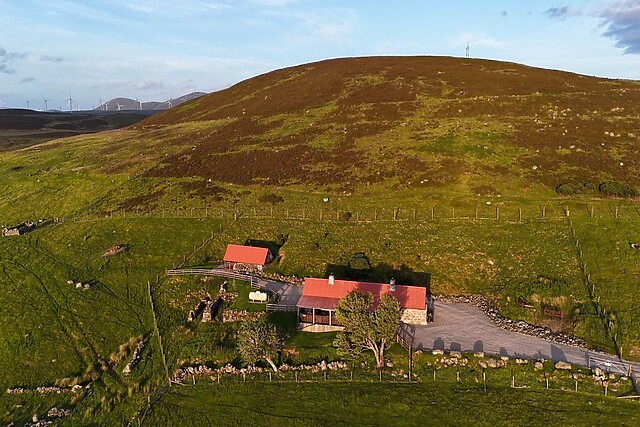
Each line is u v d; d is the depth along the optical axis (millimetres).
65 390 48969
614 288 55469
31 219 95875
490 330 53062
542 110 112562
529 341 50469
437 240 69938
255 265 67625
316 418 42469
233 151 113750
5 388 49875
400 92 136000
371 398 44219
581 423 39094
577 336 50938
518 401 42312
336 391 45625
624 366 45438
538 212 73562
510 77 141875
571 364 45906
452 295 60906
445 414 41656
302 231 75750
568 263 61281
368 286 57438
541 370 45406
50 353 54031
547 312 54594
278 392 46188
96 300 62625
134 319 59031
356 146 104750
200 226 80375
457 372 46406
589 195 76562
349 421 41812
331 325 54969
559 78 141875
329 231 74938
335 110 131875
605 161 86125
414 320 54844
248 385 47469
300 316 55688
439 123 110750
